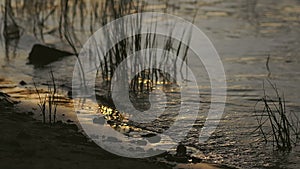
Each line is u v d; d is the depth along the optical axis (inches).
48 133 762.8
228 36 1547.7
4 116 833.5
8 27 1550.2
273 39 1524.4
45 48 1301.7
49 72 1183.6
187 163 709.3
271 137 823.1
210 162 723.4
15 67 1225.4
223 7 2000.5
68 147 707.4
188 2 2054.6
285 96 1033.5
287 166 721.0
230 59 1307.8
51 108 914.7
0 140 701.9
